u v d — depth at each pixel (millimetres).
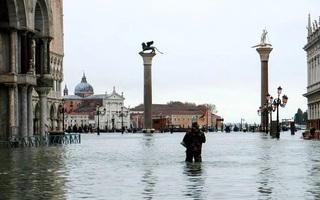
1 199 20438
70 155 47219
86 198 20641
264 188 23203
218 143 76250
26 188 23609
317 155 45781
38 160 40688
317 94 106625
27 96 69500
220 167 33844
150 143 78625
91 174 29578
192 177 27797
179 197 20703
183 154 48469
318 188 23109
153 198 20484
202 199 20172
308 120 115562
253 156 44844
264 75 188375
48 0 75500
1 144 63969
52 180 26672
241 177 27688
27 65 68938
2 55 66250
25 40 68062
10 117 65812
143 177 27891
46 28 75812
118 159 41688
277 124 97562
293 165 35125
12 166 35125
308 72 117250
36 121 121562
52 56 156000
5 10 66062
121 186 24141
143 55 166625
